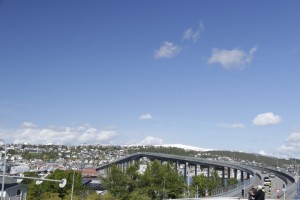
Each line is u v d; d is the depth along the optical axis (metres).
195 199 55.91
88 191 91.94
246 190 95.56
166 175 93.62
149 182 92.44
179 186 96.88
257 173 146.62
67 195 80.38
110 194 84.12
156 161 95.56
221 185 135.25
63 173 89.50
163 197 93.50
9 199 64.00
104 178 89.81
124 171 91.31
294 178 125.31
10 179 66.81
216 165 184.62
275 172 162.00
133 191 88.69
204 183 121.75
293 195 84.25
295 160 156.50
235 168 173.38
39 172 129.50
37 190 85.50
